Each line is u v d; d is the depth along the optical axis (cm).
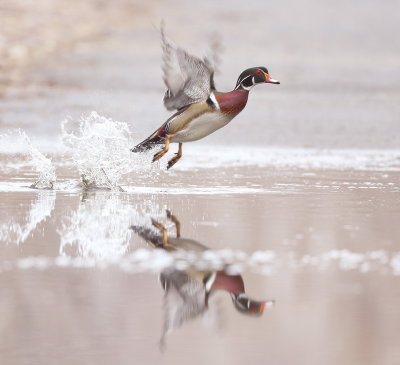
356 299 797
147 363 650
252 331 725
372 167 1734
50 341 695
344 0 5116
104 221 1144
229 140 2161
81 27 4081
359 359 658
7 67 3212
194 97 1252
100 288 832
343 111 2614
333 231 1083
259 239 1037
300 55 3675
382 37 4150
